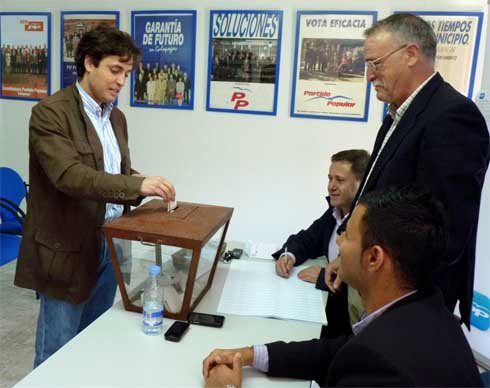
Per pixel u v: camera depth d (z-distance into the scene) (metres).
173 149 3.10
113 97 1.51
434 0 2.56
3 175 2.98
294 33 2.76
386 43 1.27
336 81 2.75
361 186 1.53
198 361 0.99
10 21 3.20
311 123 2.84
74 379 0.90
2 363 2.12
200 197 3.13
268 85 2.85
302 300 1.33
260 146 2.95
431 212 0.78
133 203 1.39
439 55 2.58
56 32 3.16
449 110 1.17
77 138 1.42
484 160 1.19
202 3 2.86
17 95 3.30
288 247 1.70
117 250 1.17
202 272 1.25
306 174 2.92
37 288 1.49
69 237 1.43
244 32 2.81
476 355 2.35
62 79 3.20
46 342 1.54
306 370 0.97
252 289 1.39
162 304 1.14
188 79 2.96
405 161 1.24
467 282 1.34
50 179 1.35
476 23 2.51
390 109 1.46
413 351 0.69
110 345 1.03
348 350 0.73
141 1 2.96
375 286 0.81
